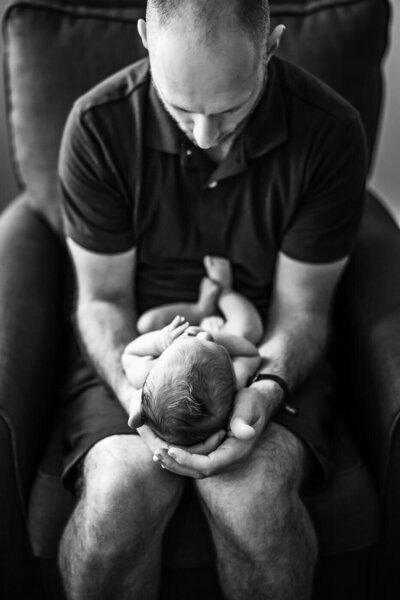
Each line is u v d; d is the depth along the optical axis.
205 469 1.15
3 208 2.14
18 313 1.39
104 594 1.22
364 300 1.45
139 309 1.46
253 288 1.44
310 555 1.24
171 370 1.14
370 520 1.31
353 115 1.31
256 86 1.12
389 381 1.28
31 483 1.33
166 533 1.27
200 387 1.13
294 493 1.22
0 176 2.11
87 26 1.52
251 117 1.27
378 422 1.30
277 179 1.32
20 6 1.52
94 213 1.35
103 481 1.20
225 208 1.35
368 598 1.42
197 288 1.44
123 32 1.52
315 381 1.42
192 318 1.40
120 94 1.31
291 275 1.38
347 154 1.30
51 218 1.58
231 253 1.41
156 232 1.38
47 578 1.36
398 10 1.82
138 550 1.20
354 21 1.51
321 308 1.41
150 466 1.22
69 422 1.36
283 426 1.29
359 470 1.32
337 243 1.35
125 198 1.34
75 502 1.27
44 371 1.40
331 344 1.55
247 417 1.17
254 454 1.21
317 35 1.51
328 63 1.50
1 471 1.26
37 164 1.56
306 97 1.30
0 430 1.23
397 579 1.38
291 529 1.20
